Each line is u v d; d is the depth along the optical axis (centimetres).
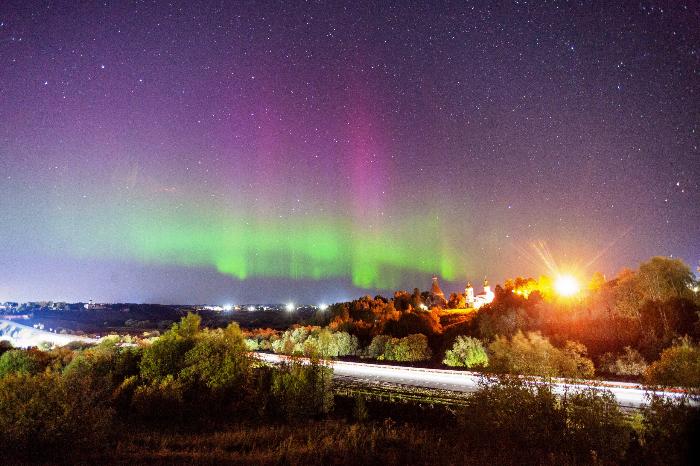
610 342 4856
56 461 1359
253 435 1927
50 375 1811
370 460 1458
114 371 3269
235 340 3080
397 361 6444
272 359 6284
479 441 1505
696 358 2038
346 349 7369
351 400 3144
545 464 1269
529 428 1491
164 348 3012
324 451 1578
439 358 6244
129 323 17575
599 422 1447
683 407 1309
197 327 3394
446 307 12281
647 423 1401
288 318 15938
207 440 1830
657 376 2167
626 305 5453
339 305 10281
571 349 4522
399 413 2806
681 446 1275
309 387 2622
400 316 7906
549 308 6153
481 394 1642
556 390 1609
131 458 1439
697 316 4700
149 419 2380
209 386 2756
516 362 1731
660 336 4650
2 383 1627
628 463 1382
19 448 1434
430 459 1431
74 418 1581
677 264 5406
